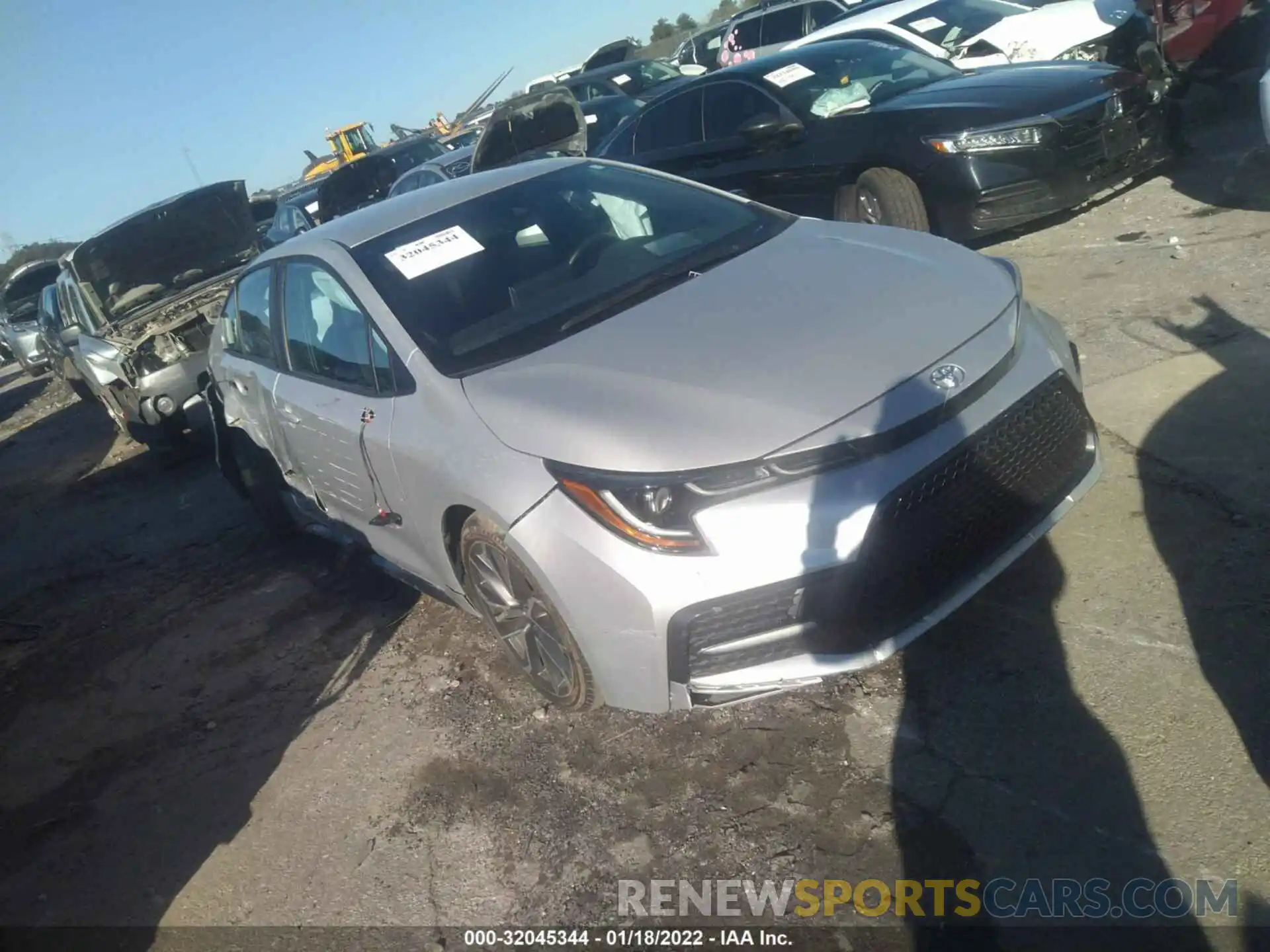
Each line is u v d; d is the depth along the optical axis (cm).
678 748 304
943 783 263
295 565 525
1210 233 569
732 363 281
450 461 303
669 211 399
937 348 277
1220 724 254
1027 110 590
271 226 1576
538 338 324
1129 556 322
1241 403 386
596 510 266
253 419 479
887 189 630
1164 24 764
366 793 329
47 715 443
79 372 946
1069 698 276
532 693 351
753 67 758
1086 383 438
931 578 272
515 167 443
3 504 838
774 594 256
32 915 320
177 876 319
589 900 262
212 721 399
